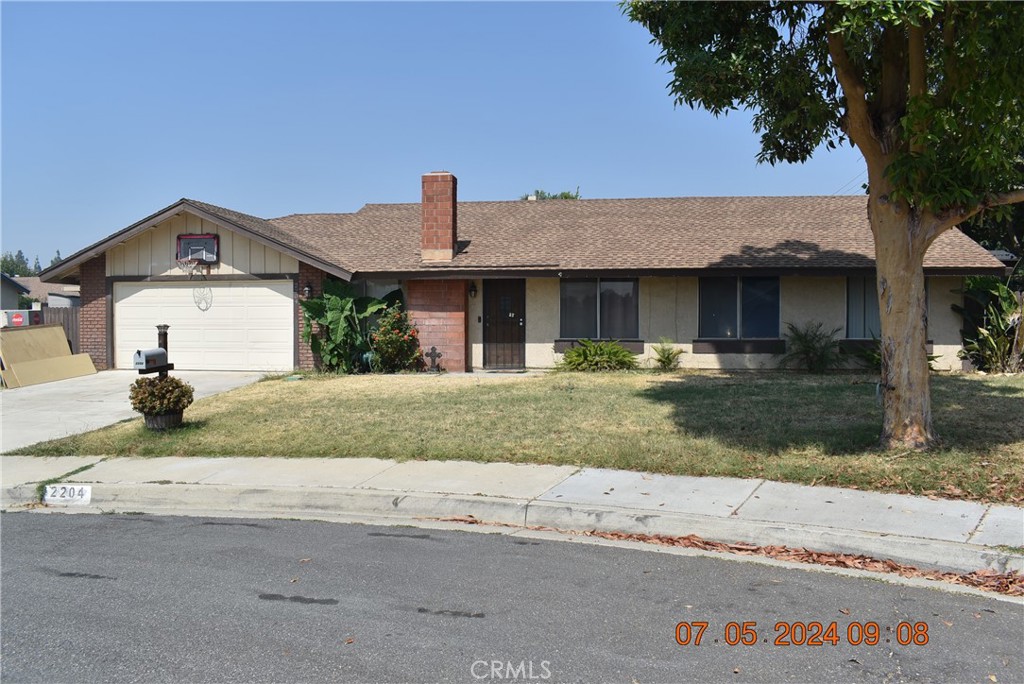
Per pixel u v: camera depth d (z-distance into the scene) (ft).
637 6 34.35
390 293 65.67
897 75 30.48
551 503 26.11
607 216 74.90
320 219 80.59
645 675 14.84
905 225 30.17
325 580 20.34
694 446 32.27
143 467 33.19
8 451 36.73
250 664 15.38
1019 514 23.76
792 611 18.04
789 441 32.48
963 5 27.78
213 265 65.41
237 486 29.68
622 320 64.95
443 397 46.93
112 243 65.00
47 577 20.85
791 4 33.78
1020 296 59.06
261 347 64.95
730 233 68.03
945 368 60.95
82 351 67.05
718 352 63.36
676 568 21.17
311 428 38.58
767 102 36.86
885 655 15.74
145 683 14.61
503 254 65.98
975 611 18.11
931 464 28.12
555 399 44.65
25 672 15.10
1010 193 29.66
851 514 24.22
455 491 27.96
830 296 62.49
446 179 65.16
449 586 19.79
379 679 14.70
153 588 19.86
